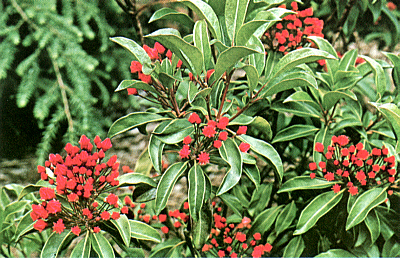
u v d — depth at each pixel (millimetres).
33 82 1356
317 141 1042
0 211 1105
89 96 1392
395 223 1029
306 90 1096
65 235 947
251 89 957
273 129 1153
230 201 1132
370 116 1140
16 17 1387
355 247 1066
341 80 1046
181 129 962
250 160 979
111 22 1483
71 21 1369
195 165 961
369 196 981
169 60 978
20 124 1501
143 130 1003
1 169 1556
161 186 951
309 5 1327
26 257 1188
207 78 956
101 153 950
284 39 1069
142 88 953
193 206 941
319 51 912
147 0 1502
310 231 1082
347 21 1256
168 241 1113
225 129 968
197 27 940
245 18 962
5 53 1346
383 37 1433
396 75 1034
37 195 1081
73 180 929
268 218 1131
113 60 1486
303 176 1018
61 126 1510
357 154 992
